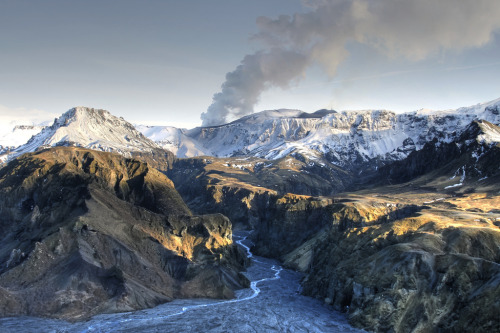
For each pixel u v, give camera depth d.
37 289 170.25
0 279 171.00
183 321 165.38
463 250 179.00
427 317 153.00
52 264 183.75
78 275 179.88
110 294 179.62
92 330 150.50
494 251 178.50
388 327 156.25
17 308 159.75
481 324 139.12
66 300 168.38
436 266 166.50
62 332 147.00
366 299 171.25
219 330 156.75
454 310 151.62
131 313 172.25
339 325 167.00
